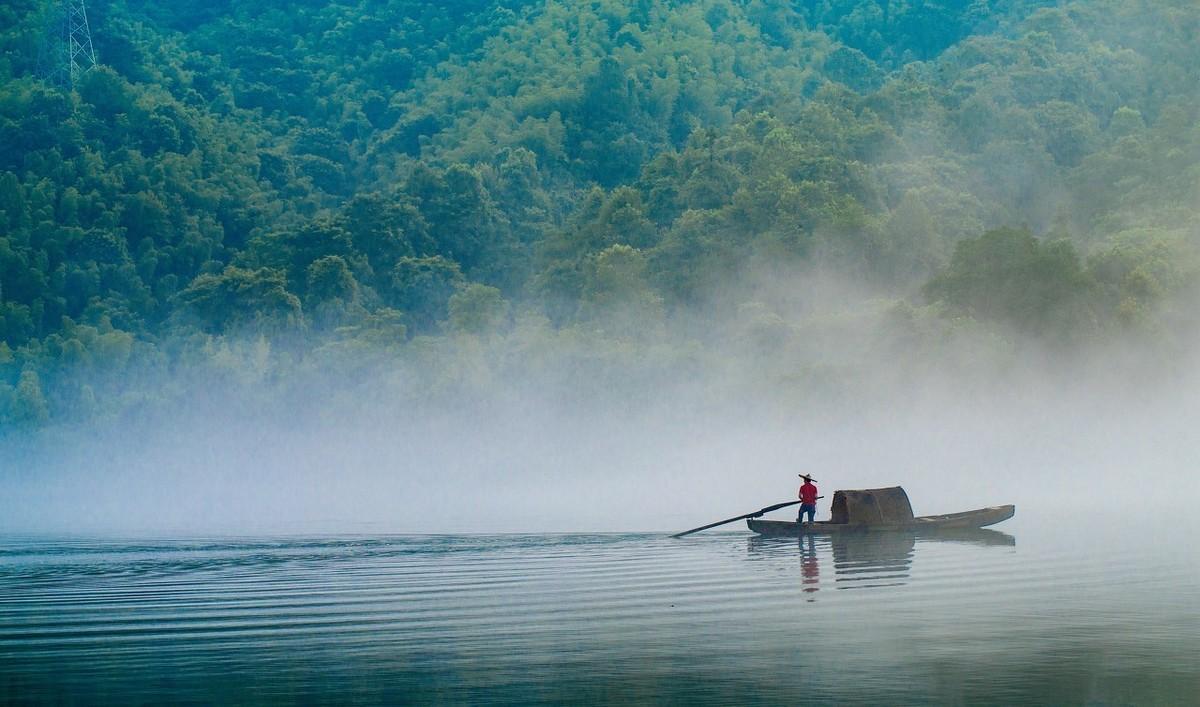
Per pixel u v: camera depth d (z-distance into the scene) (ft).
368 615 127.44
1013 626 114.42
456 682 98.17
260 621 125.29
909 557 164.55
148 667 105.19
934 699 90.27
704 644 109.60
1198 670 97.30
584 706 90.48
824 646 107.65
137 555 190.29
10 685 99.60
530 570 159.53
